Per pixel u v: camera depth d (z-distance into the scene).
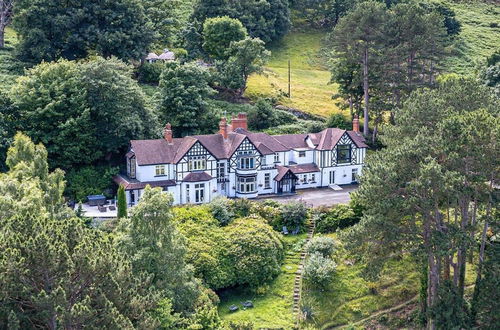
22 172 56.62
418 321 58.50
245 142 79.25
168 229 49.53
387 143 65.56
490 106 60.19
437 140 53.12
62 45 107.88
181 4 150.75
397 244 55.00
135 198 75.38
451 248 50.84
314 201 78.19
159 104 90.81
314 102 114.75
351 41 98.06
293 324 56.97
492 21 174.12
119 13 109.12
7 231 39.03
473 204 59.34
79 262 38.03
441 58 103.62
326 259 63.19
